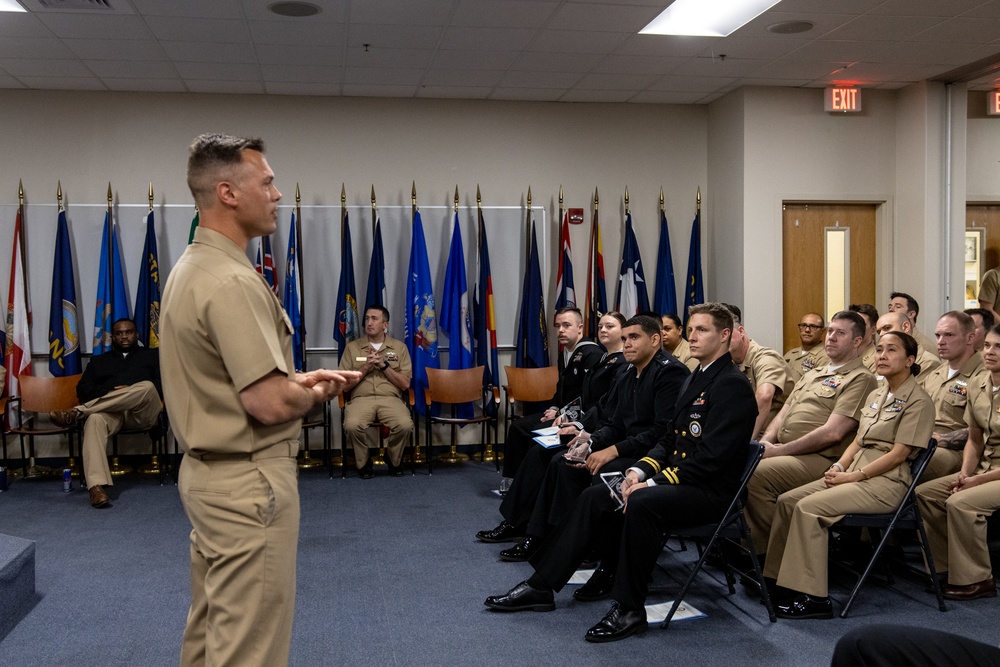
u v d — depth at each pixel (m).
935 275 6.95
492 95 7.27
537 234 7.51
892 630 1.93
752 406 3.48
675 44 5.87
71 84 6.76
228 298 1.89
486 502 5.67
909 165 7.13
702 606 3.68
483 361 7.26
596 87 7.03
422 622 3.52
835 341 4.22
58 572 4.23
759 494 4.03
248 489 1.94
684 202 7.73
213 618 1.97
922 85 6.93
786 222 7.31
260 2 4.96
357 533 4.91
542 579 3.62
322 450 7.23
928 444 3.63
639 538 3.32
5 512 5.45
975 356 4.40
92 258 6.95
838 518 3.54
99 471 5.64
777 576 3.65
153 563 4.38
